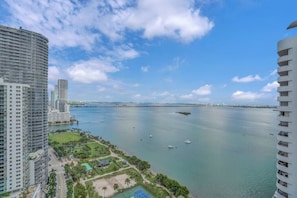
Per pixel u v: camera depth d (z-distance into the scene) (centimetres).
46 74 10981
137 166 12850
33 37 10319
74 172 11356
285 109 4197
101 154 16012
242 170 12775
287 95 4188
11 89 7906
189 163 14275
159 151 17675
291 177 4112
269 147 18588
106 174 11719
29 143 9475
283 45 4203
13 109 7956
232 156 15850
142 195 9144
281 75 4328
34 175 9094
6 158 7825
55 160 14950
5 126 7781
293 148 4088
